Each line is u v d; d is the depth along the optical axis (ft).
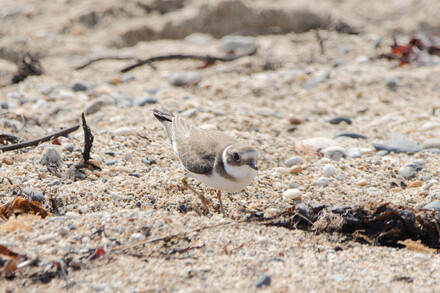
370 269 24.14
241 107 47.73
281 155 37.81
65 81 53.16
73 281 22.17
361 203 28.76
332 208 28.68
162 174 33.24
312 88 52.21
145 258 23.84
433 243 27.63
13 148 34.19
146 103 46.19
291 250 25.32
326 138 41.06
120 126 41.04
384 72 55.01
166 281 22.12
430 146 39.65
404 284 22.97
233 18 68.90
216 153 29.53
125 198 29.91
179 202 30.55
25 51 60.80
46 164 32.63
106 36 66.85
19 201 27.73
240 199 32.14
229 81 53.57
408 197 31.81
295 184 33.73
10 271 22.50
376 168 36.01
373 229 27.78
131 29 67.26
